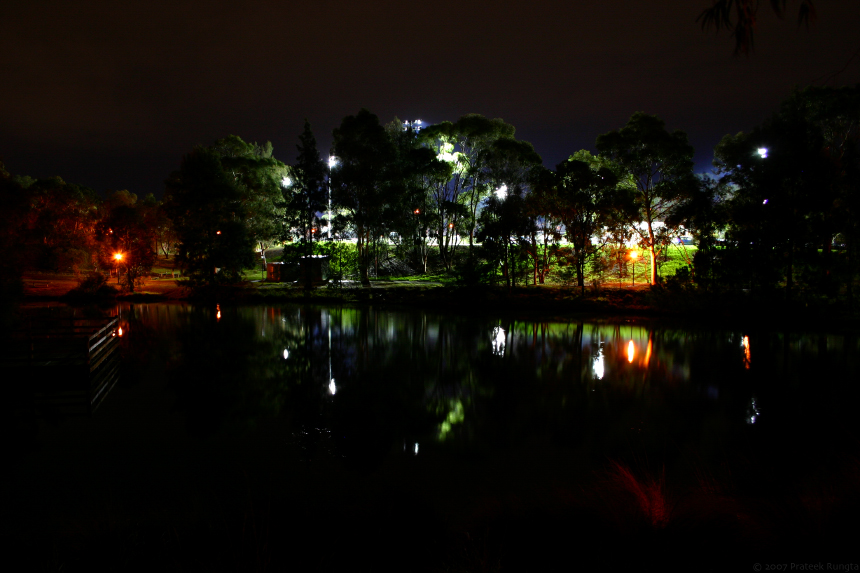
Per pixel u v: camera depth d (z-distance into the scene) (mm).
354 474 10305
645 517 5113
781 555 4125
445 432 13117
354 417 14461
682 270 36125
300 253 48875
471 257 45375
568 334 28938
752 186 32188
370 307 41375
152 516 7402
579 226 39656
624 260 41219
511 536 5434
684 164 38094
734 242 33938
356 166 45812
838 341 26188
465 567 4875
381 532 5930
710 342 26188
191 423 13977
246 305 42812
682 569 4195
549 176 39906
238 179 58750
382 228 50312
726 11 5473
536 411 14922
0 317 22781
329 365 21438
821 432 12516
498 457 11258
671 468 9898
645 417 14164
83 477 10297
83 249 59156
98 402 16109
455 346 25516
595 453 11391
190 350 24516
